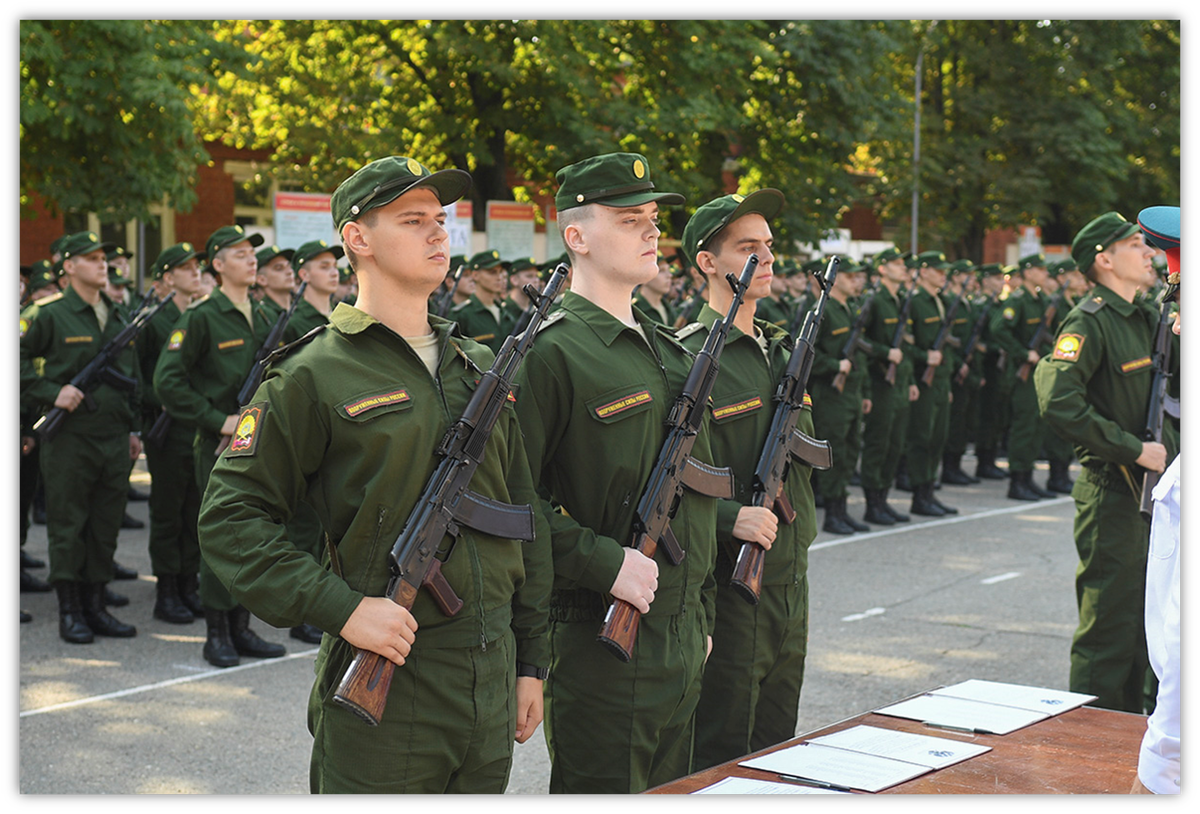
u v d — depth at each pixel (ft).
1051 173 75.87
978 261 79.77
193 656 20.08
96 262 21.91
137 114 38.81
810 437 12.94
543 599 9.25
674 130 49.98
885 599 23.62
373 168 8.45
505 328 29.89
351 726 8.11
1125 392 15.11
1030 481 36.58
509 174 62.90
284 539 8.13
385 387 8.29
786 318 34.42
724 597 12.21
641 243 10.82
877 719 8.57
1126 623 14.83
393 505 8.19
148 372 26.43
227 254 20.29
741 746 12.28
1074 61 76.23
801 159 59.11
